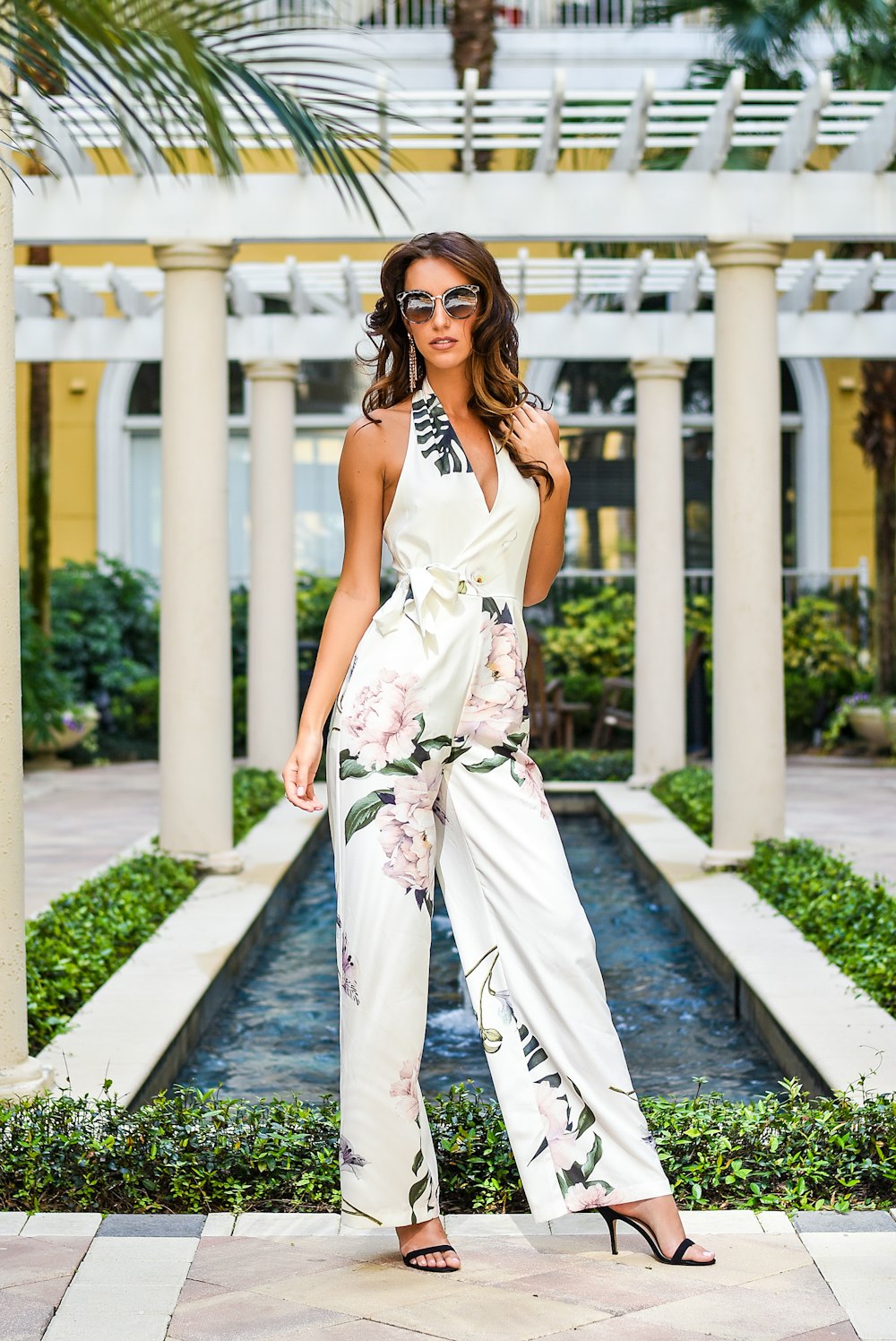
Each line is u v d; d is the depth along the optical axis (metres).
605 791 10.84
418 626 2.85
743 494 7.36
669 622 10.94
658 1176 2.83
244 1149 3.38
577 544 17.22
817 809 10.31
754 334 7.32
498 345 2.90
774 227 7.26
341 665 2.92
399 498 2.91
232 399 17.36
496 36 16.05
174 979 5.31
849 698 14.62
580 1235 3.01
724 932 6.00
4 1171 3.31
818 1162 3.32
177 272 7.34
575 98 6.96
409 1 16.22
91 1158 3.33
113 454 16.89
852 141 7.42
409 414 2.93
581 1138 2.80
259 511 11.23
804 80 12.63
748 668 7.41
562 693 14.18
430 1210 2.83
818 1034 4.47
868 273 10.28
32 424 13.78
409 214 7.30
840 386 16.89
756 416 7.34
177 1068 4.72
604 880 8.44
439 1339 2.51
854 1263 2.82
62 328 11.07
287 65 10.48
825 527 16.95
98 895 6.47
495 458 2.92
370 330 2.99
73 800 11.34
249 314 11.11
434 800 2.88
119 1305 2.66
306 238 7.32
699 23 16.05
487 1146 3.36
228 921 6.37
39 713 13.42
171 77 2.91
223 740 7.55
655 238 7.36
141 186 7.28
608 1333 2.53
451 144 7.21
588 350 10.77
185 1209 3.26
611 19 16.33
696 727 13.89
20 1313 2.62
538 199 7.30
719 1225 3.03
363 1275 2.81
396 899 2.79
